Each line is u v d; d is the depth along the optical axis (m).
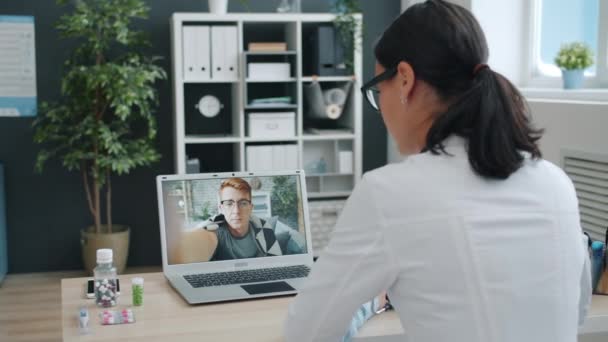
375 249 1.14
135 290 1.98
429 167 1.15
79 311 1.94
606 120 2.94
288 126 4.78
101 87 4.48
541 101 3.42
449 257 1.09
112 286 1.98
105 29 4.48
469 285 1.08
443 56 1.14
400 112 1.23
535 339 1.10
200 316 1.88
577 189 3.17
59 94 4.91
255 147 4.75
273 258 2.31
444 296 1.10
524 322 1.09
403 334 1.75
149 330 1.78
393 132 1.27
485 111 1.11
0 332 3.88
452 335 1.09
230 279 2.17
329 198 5.04
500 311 1.08
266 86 5.14
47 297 4.50
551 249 1.12
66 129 4.57
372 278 1.15
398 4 5.32
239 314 1.90
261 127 4.74
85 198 5.04
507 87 1.14
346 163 4.96
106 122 4.89
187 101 5.05
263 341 1.71
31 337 3.81
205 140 4.72
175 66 4.63
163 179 2.26
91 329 1.79
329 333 1.24
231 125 5.13
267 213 2.33
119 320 1.84
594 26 3.77
